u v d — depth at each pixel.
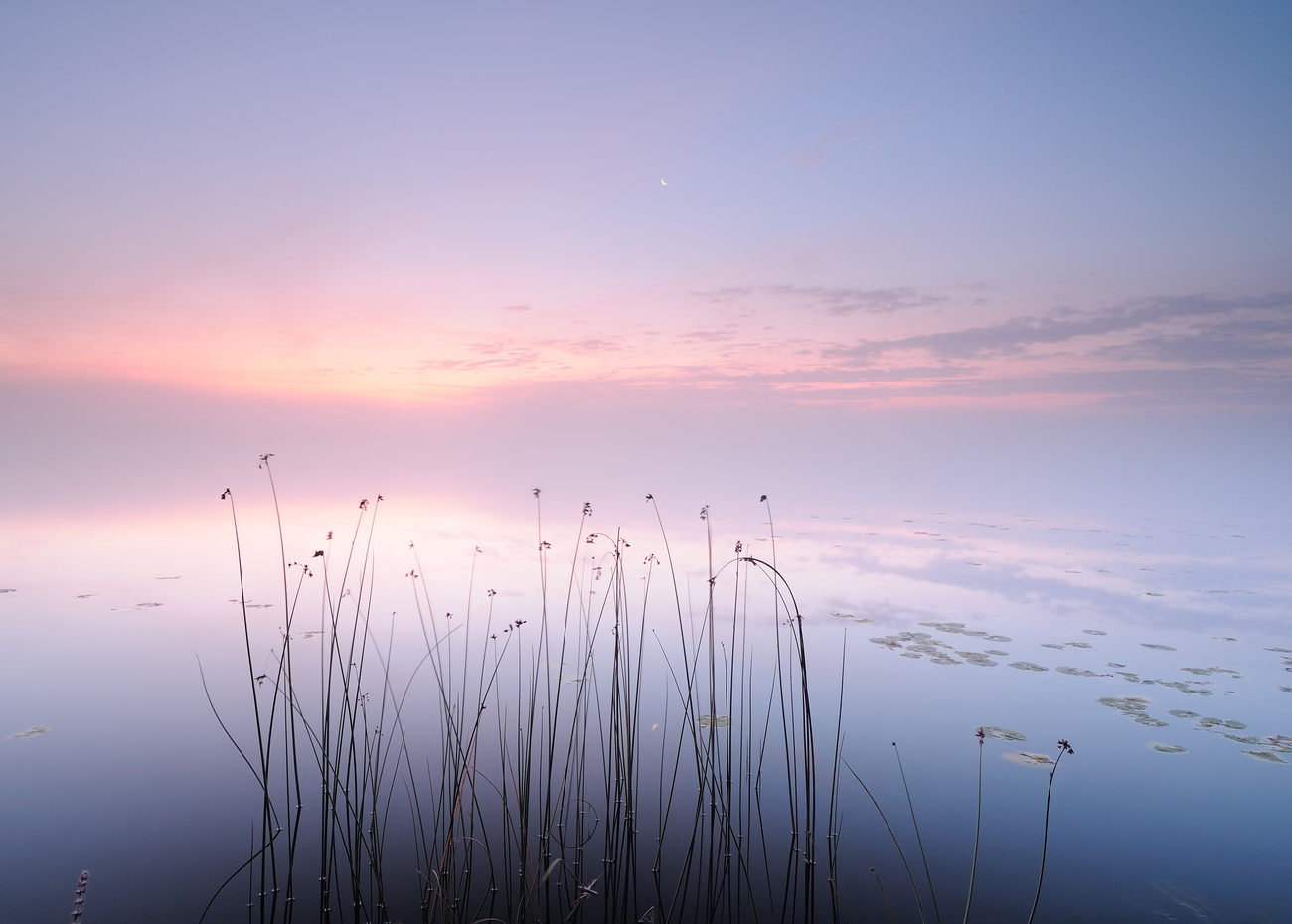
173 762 4.92
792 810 4.30
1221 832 4.29
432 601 9.12
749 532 15.02
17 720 5.50
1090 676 6.95
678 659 7.19
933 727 5.75
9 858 3.82
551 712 5.78
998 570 11.93
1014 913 3.56
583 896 3.66
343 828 4.19
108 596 9.12
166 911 3.39
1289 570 12.32
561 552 12.27
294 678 6.45
